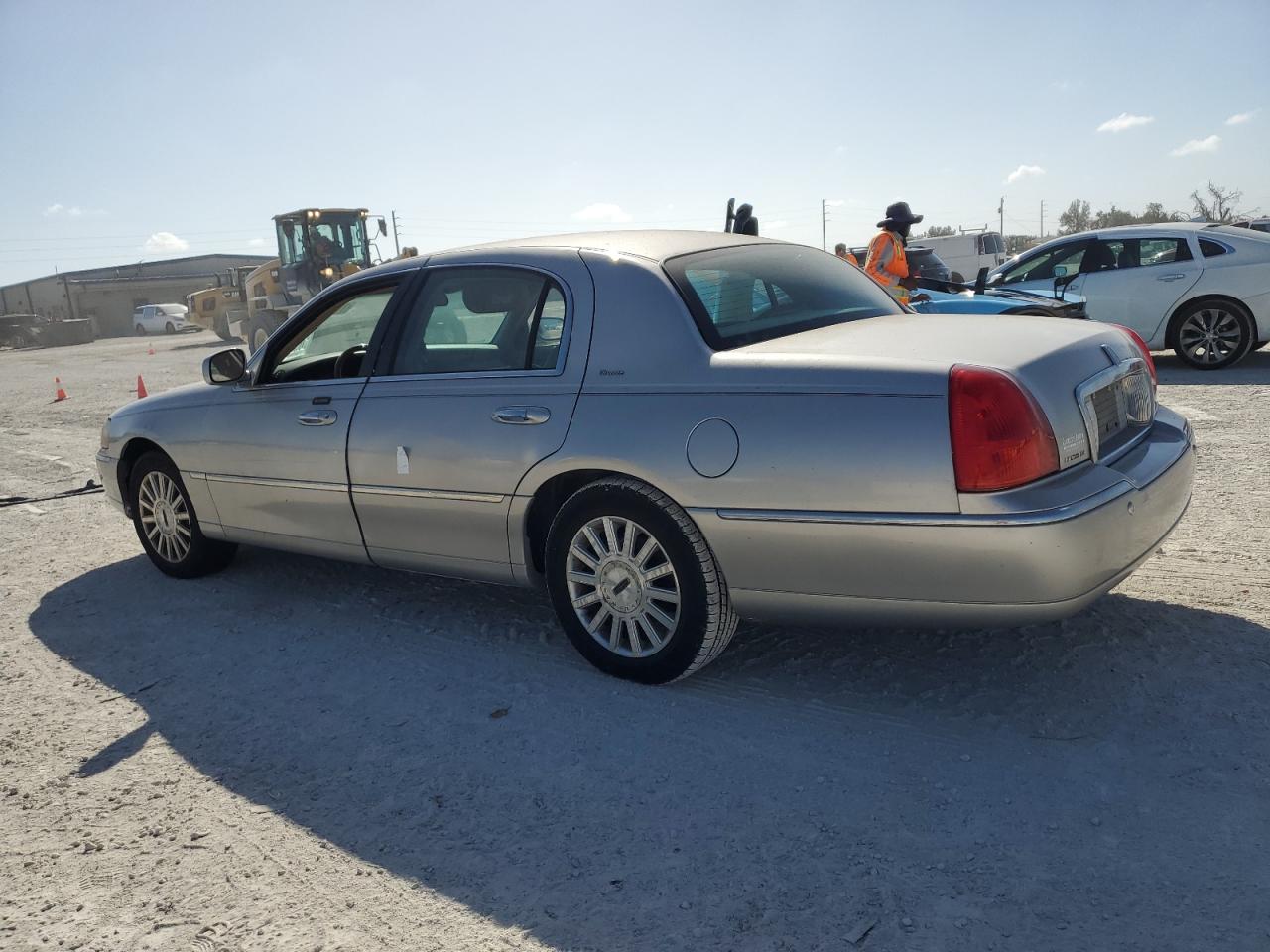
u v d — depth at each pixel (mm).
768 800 2979
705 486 3336
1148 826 2719
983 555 2971
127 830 3072
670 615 3645
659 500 3467
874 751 3203
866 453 3074
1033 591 2984
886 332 3553
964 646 3879
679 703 3617
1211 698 3346
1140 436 3604
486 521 3941
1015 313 7367
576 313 3754
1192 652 3676
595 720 3547
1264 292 10172
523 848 2842
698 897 2568
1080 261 11234
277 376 4820
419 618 4641
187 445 5059
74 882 2828
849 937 2381
